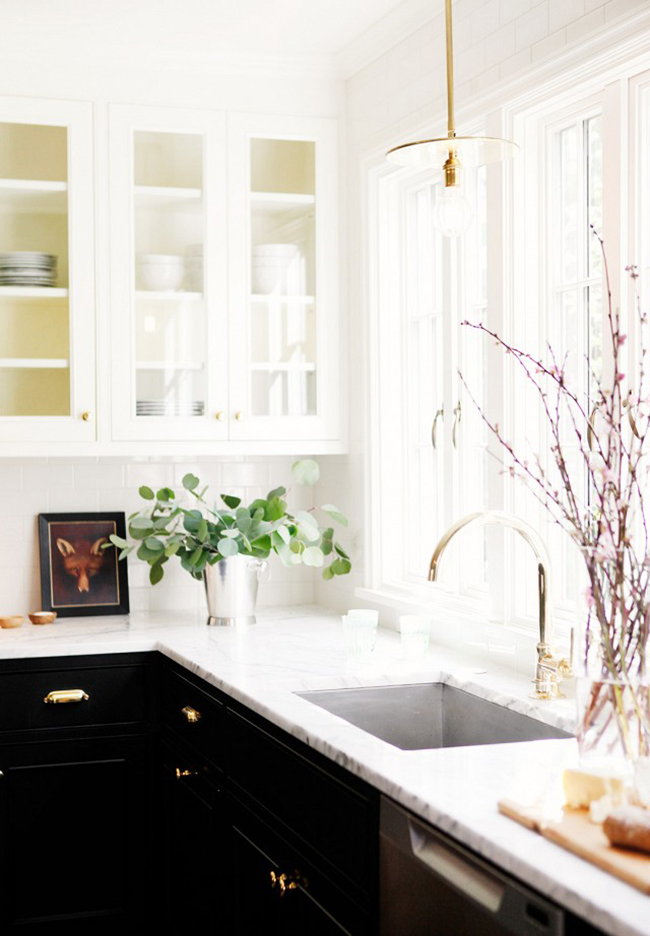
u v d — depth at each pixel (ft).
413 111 11.06
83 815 11.27
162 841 11.35
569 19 8.54
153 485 13.42
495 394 9.53
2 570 12.92
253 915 8.63
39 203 11.97
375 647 10.44
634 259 8.07
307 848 7.54
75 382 11.98
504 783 6.05
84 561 13.04
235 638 11.31
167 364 12.26
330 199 12.71
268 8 11.07
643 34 7.68
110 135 12.07
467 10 10.01
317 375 12.67
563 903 4.61
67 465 13.12
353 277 12.55
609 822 4.92
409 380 12.01
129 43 11.91
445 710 9.22
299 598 13.91
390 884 6.34
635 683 5.98
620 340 6.39
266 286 12.52
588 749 5.97
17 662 11.05
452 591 10.89
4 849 11.07
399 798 6.00
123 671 11.32
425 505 11.87
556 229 9.30
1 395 11.85
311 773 7.43
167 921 11.23
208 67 12.30
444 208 7.43
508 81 9.29
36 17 11.28
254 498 13.75
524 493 9.36
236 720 9.00
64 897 11.25
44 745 11.14
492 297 9.56
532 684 8.68
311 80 12.64
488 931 6.03
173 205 12.30
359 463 12.46
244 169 12.46
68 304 12.01
